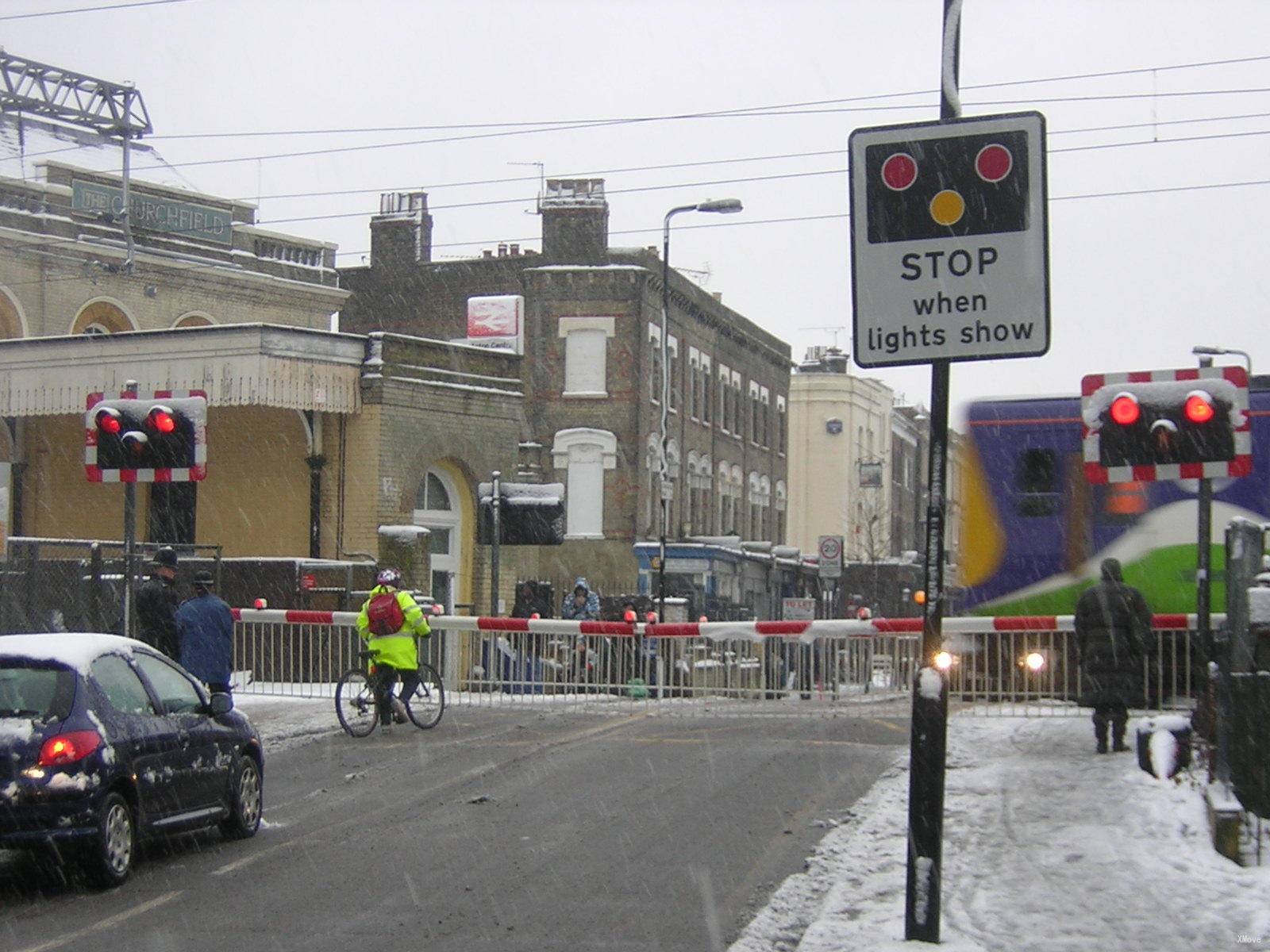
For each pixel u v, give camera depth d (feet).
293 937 28.91
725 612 142.51
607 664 72.95
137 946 28.43
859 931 27.27
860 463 235.81
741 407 189.16
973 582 66.90
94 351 96.78
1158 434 39.93
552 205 160.45
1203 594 42.57
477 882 33.40
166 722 36.22
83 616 72.13
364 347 96.68
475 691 79.25
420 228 170.71
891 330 25.61
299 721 63.57
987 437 67.36
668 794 44.45
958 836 35.53
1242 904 28.84
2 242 114.62
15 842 32.01
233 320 131.95
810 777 47.32
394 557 93.09
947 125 25.54
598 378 154.20
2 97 125.08
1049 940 26.37
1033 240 25.23
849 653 70.59
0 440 105.29
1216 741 37.32
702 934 28.58
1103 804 38.96
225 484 100.17
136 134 133.08
